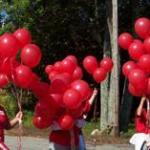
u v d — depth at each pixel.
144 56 10.38
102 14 30.73
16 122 10.12
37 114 10.14
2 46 9.27
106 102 24.41
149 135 11.08
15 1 30.45
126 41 10.88
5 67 9.49
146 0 31.80
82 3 31.84
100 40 31.06
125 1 31.81
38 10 31.86
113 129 23.03
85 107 10.61
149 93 10.59
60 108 10.24
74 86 10.02
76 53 34.50
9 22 31.59
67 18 32.72
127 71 10.72
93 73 11.71
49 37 33.53
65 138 10.70
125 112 25.70
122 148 19.92
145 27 10.47
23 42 9.45
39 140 21.64
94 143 21.11
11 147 19.56
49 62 34.09
